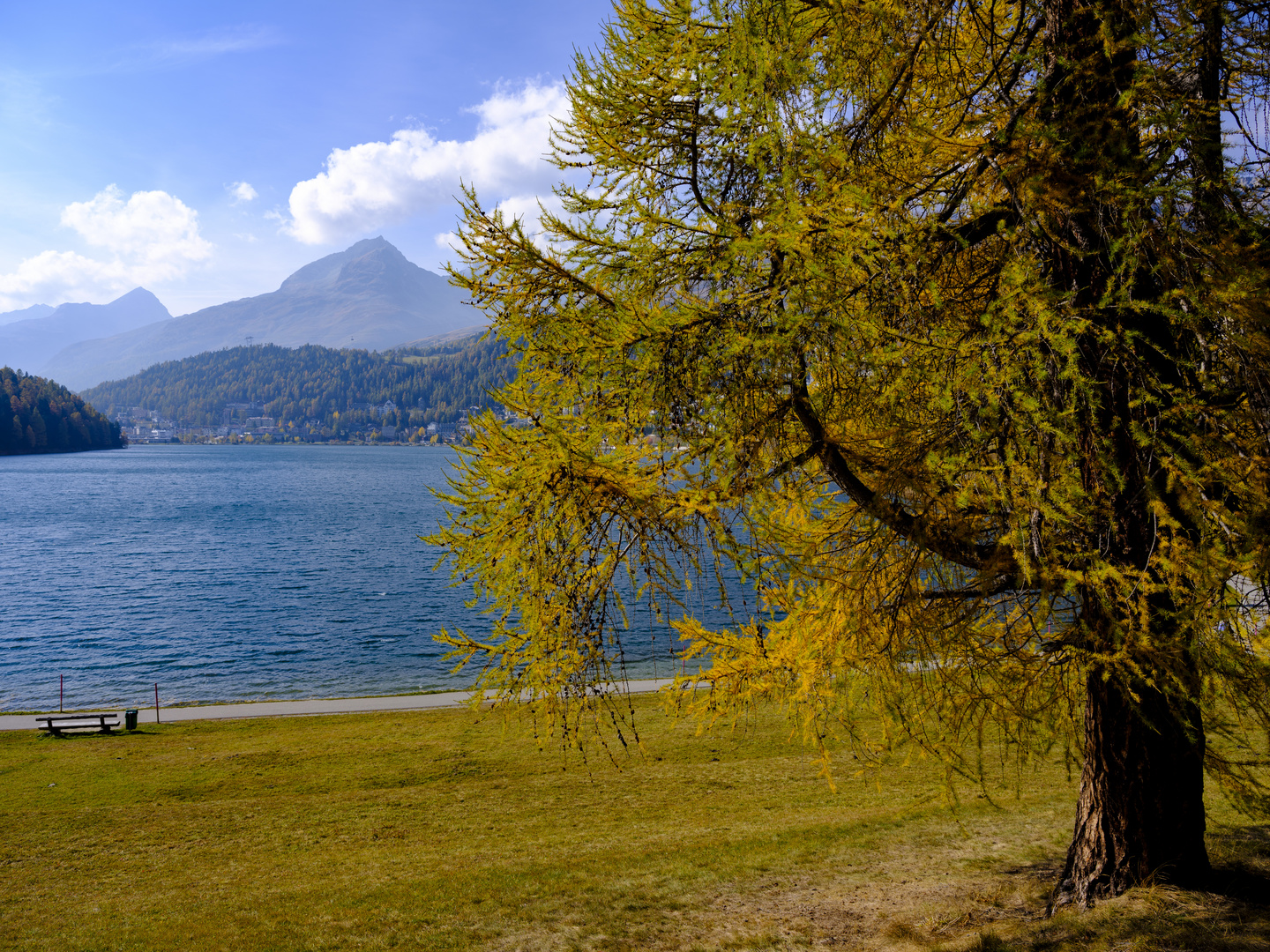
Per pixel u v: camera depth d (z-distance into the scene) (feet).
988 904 20.66
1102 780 17.21
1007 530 13.17
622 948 22.59
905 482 13.96
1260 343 11.18
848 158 12.98
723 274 13.92
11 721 62.54
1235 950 13.44
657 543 15.58
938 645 14.52
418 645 100.42
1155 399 11.67
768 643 18.70
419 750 52.06
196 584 144.25
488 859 33.58
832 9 13.21
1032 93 13.16
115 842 37.42
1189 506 11.38
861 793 39.73
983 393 12.00
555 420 14.48
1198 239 11.18
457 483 15.11
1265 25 11.35
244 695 79.61
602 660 16.26
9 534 212.64
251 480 435.94
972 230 14.38
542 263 15.16
